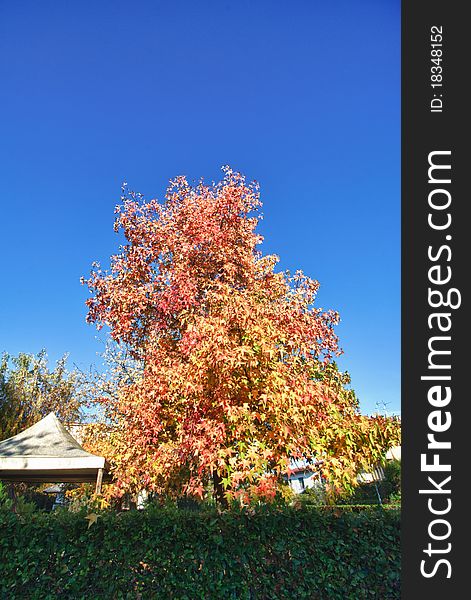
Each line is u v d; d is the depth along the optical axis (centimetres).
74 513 440
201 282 806
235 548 409
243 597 388
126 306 804
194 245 816
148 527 417
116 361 1518
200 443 542
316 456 600
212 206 877
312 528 421
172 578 397
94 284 858
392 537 414
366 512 441
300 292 855
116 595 393
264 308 663
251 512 437
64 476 1259
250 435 566
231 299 654
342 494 520
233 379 573
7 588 396
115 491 672
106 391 1523
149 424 646
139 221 921
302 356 681
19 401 2095
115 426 1136
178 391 628
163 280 833
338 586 396
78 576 402
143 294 821
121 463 750
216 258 821
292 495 548
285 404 545
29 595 395
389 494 1320
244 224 909
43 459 927
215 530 418
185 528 419
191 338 595
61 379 2331
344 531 420
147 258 882
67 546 414
